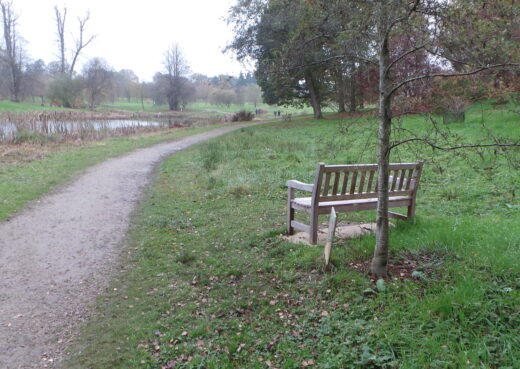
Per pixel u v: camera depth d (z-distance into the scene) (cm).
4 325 398
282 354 334
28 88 7538
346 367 310
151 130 2889
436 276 418
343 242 538
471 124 1483
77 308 430
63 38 7388
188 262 532
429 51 398
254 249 557
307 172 1062
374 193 562
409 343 322
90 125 2555
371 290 399
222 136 2431
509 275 402
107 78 7581
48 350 359
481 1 356
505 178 813
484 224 560
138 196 920
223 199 849
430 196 773
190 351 344
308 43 489
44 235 656
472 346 310
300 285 439
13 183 998
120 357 345
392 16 384
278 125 3216
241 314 400
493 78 406
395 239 521
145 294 452
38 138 1866
